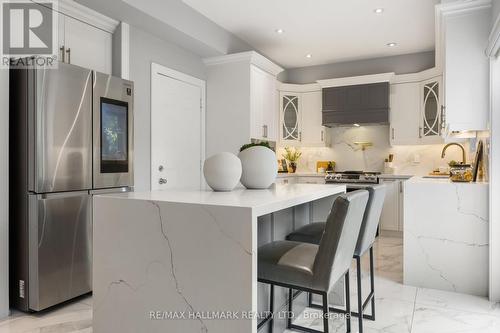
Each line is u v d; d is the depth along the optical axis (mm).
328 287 1480
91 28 3252
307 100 5938
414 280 3104
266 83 4922
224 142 4637
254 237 1332
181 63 4258
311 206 2854
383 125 5754
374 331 2250
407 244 3133
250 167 2143
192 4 3770
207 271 1410
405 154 5586
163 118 3990
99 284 1687
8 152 2465
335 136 6102
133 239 1589
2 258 2439
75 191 2691
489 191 2809
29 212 2482
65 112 2609
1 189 2420
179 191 2018
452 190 2994
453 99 2971
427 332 2238
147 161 3783
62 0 2930
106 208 1665
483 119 2896
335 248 1465
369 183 5242
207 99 4750
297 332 2236
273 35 4656
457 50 2951
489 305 2676
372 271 2400
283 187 2318
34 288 2475
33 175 2455
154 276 1536
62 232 2604
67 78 2625
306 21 4207
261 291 1994
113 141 2992
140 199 1586
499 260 2744
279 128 5844
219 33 4332
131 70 3562
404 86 5301
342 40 4832
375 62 5629
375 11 3928
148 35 3773
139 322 1576
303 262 1572
